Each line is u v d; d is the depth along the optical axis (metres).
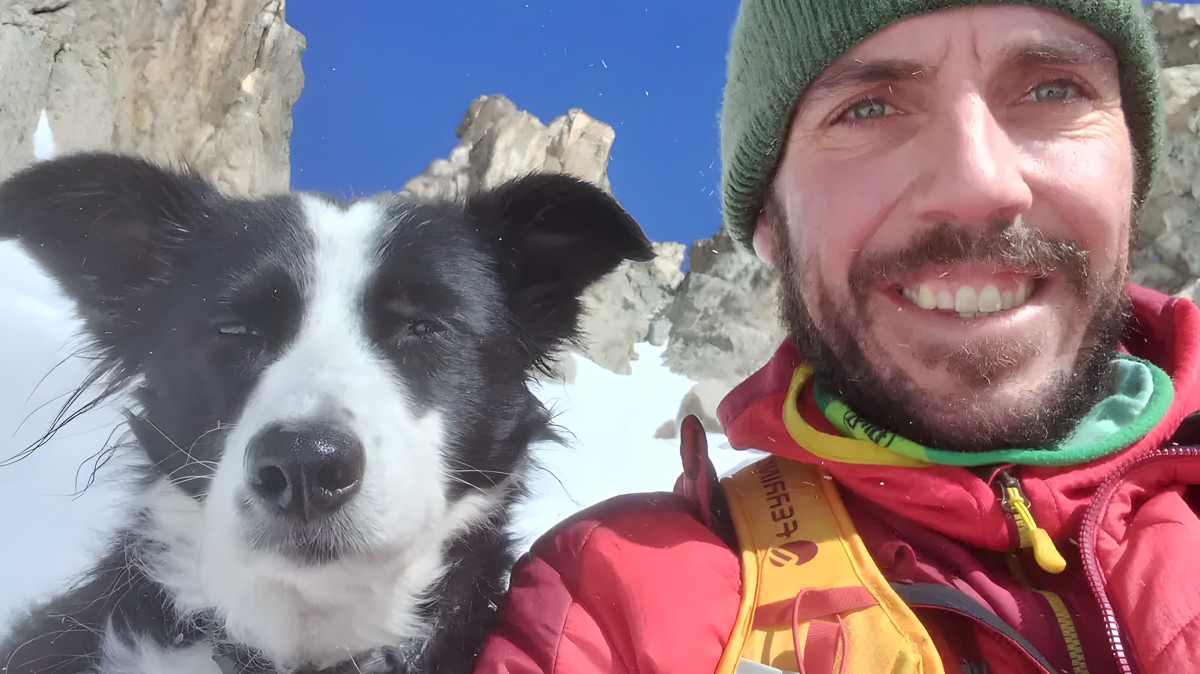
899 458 0.32
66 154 0.39
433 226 0.42
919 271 0.31
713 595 0.30
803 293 0.36
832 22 0.33
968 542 0.30
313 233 0.40
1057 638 0.27
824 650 0.27
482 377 0.41
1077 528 0.29
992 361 0.30
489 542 0.40
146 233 0.41
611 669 0.29
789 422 0.35
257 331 0.37
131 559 0.37
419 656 0.36
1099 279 0.31
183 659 0.35
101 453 0.41
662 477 0.90
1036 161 0.30
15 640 0.37
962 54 0.31
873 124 0.33
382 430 0.34
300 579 0.33
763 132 0.38
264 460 0.32
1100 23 0.31
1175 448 0.29
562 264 0.47
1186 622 0.25
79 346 0.42
